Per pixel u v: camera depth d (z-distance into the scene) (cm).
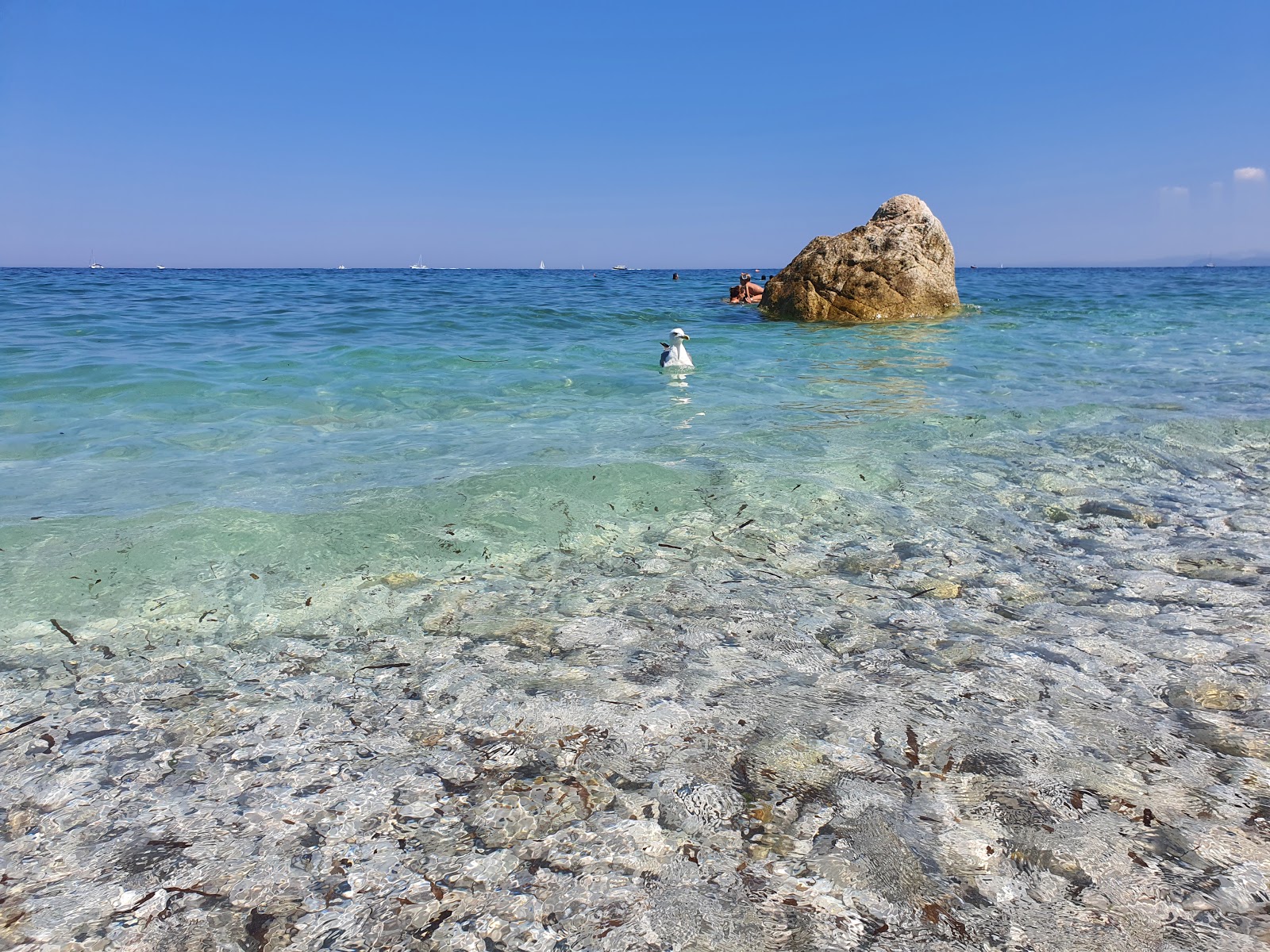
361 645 298
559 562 377
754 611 324
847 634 304
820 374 916
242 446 579
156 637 303
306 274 6003
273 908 177
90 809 208
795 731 240
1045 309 1764
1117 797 211
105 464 523
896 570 364
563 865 189
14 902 178
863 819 203
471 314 1603
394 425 655
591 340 1241
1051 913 174
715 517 432
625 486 474
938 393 795
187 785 218
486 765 226
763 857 192
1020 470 515
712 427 643
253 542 387
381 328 1352
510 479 479
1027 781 217
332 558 375
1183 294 2458
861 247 1496
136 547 377
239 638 303
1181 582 346
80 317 1429
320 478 493
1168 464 529
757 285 1967
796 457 543
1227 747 231
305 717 250
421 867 188
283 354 1009
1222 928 170
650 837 198
